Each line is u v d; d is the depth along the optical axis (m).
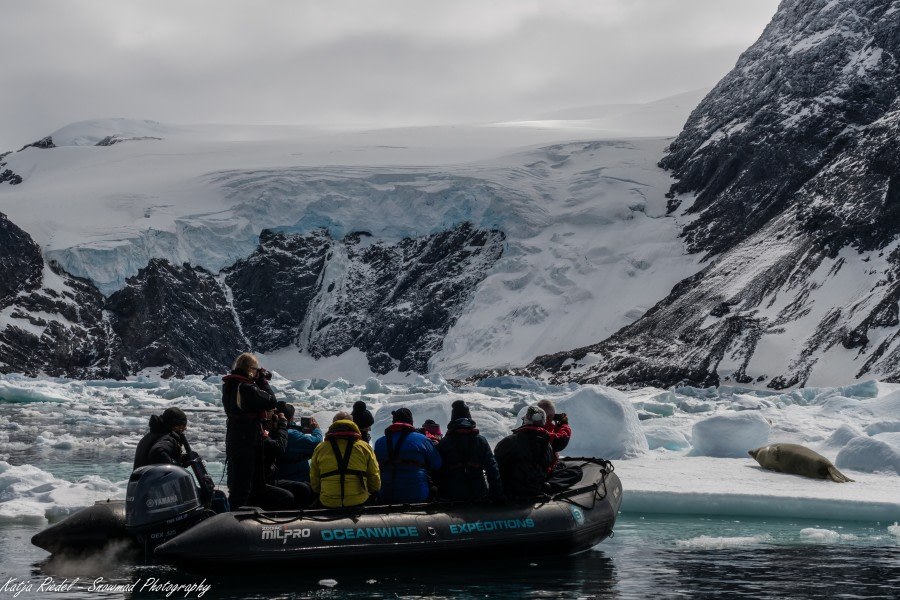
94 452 23.28
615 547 11.99
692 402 37.50
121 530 10.91
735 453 19.42
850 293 62.22
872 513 13.94
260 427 10.60
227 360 88.00
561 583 9.99
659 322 71.25
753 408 35.78
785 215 75.94
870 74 85.62
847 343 58.19
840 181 71.81
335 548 10.05
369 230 96.69
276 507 10.77
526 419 11.41
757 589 9.80
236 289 92.88
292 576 9.98
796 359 59.41
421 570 10.38
